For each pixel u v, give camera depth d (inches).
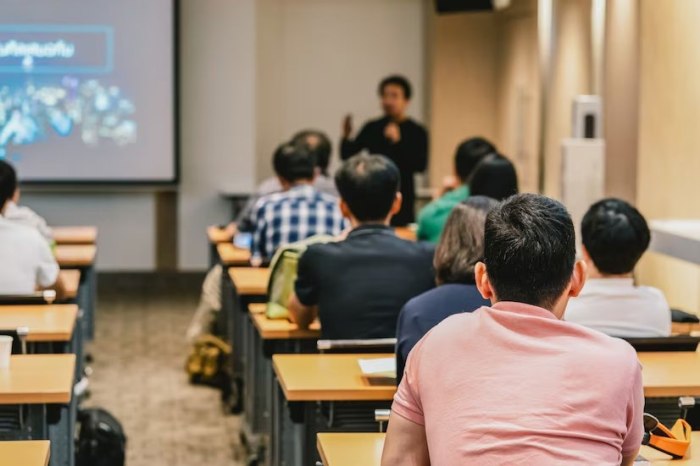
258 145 442.6
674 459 108.0
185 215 419.8
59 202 412.2
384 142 356.5
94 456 182.1
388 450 91.1
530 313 88.0
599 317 144.3
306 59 443.2
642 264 287.3
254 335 206.2
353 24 443.5
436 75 409.4
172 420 239.0
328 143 279.1
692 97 250.2
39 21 399.5
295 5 440.8
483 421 84.0
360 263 159.3
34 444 110.8
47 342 181.0
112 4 402.0
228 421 239.3
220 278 271.3
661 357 141.2
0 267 187.8
